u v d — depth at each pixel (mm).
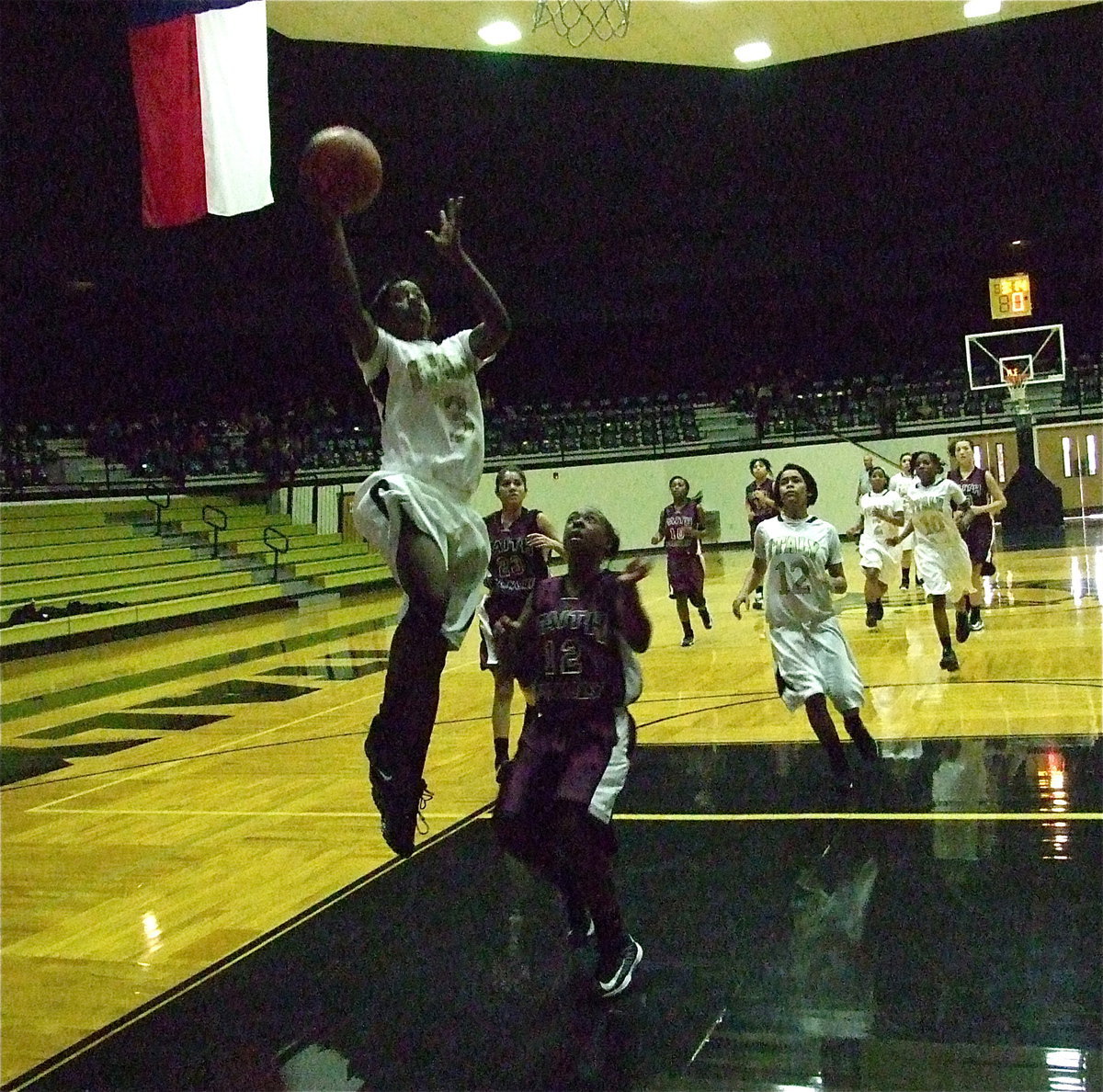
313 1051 3654
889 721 7695
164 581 19922
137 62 8047
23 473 21391
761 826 5617
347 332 3418
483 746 7977
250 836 6176
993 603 13453
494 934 4523
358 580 23312
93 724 10172
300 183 3383
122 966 4465
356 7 10711
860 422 29609
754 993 3787
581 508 4223
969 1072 3189
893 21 11625
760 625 13680
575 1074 3375
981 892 4512
